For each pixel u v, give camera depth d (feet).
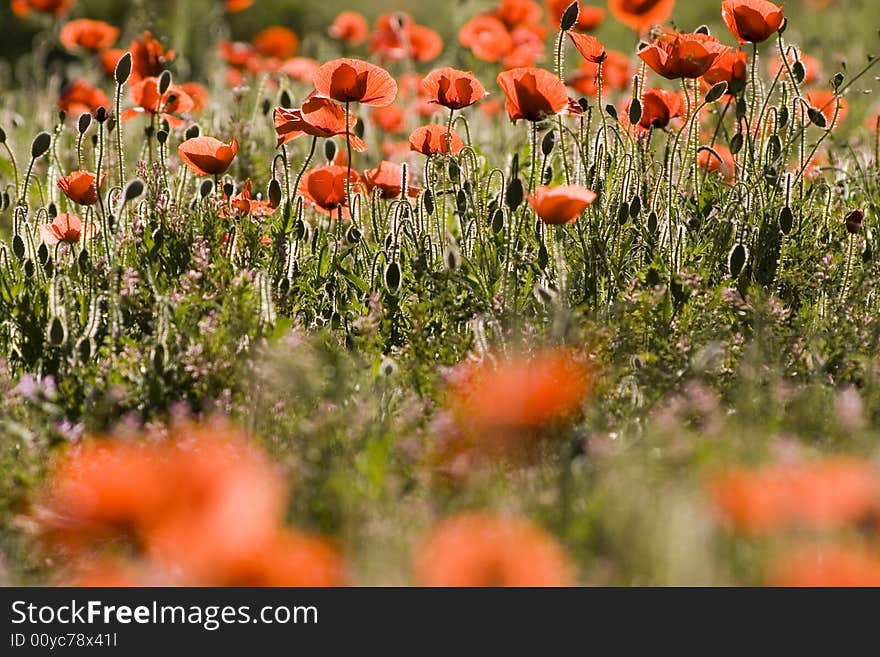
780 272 25.75
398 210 26.68
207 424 18.54
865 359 20.40
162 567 13.32
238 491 11.20
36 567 15.57
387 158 40.60
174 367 20.34
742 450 16.15
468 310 23.80
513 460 16.06
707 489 13.88
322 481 16.02
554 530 14.83
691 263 26.05
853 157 32.81
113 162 33.53
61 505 13.88
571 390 16.17
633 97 27.02
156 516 11.50
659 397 19.51
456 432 16.79
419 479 16.74
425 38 49.11
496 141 39.99
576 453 16.57
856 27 63.77
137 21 46.96
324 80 25.71
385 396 19.02
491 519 13.83
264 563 11.21
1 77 59.93
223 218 27.76
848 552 12.70
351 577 13.52
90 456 16.83
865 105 44.96
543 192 21.15
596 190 26.71
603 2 81.46
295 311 24.58
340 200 26.84
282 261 26.30
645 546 13.55
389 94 25.82
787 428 18.07
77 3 66.69
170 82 30.86
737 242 26.43
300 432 17.76
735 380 20.49
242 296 21.54
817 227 28.12
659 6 31.94
